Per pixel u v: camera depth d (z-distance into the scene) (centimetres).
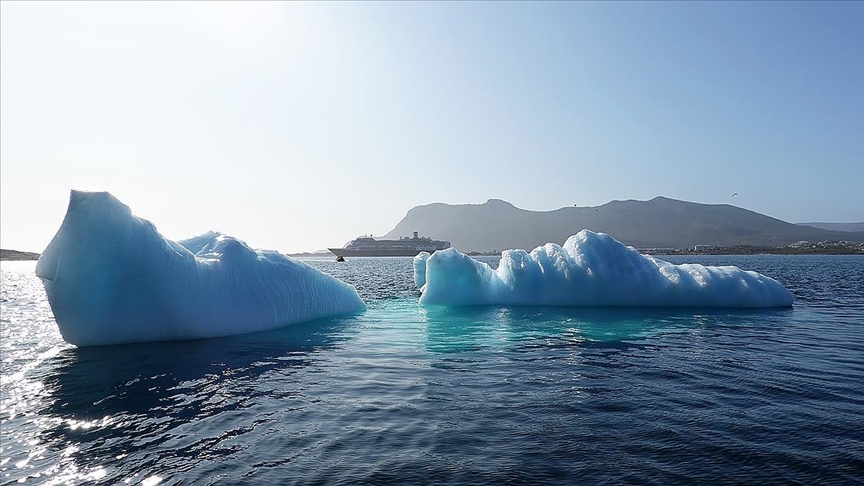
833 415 527
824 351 888
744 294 1600
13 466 425
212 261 1156
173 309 1027
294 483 375
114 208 970
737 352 880
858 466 397
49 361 858
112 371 768
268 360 837
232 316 1127
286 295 1290
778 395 605
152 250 1001
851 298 1941
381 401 590
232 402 596
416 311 1575
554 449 433
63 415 558
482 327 1202
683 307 1598
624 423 501
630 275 1647
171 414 555
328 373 739
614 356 848
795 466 397
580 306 1644
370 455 426
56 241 966
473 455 422
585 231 1769
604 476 379
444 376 713
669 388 638
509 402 579
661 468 393
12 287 4003
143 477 398
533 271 1723
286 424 512
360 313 1530
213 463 419
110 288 986
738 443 446
